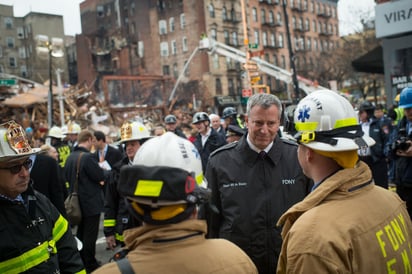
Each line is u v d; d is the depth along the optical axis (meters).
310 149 1.87
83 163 5.47
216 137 7.89
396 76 13.25
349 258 1.54
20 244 2.36
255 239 2.92
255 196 2.98
